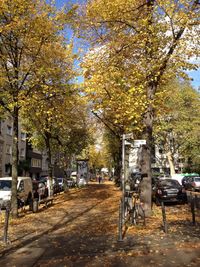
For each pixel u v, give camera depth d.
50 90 17.08
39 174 69.12
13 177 17.05
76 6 16.23
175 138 47.91
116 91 15.22
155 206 20.81
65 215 17.67
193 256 8.54
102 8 14.48
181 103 40.50
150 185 15.83
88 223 14.78
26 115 19.44
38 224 14.95
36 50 16.75
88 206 21.78
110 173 108.75
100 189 42.84
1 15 15.11
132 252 9.19
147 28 14.00
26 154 59.12
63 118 20.91
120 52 15.59
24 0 14.91
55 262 8.53
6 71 16.03
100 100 18.38
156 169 71.94
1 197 21.75
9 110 17.14
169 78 15.22
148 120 15.98
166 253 8.95
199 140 44.66
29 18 15.66
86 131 37.84
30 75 16.92
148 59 14.23
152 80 14.41
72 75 20.12
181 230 12.30
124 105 14.47
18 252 9.77
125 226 12.81
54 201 26.42
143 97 13.89
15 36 16.08
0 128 44.69
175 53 13.96
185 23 13.54
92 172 108.38
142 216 15.35
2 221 15.93
